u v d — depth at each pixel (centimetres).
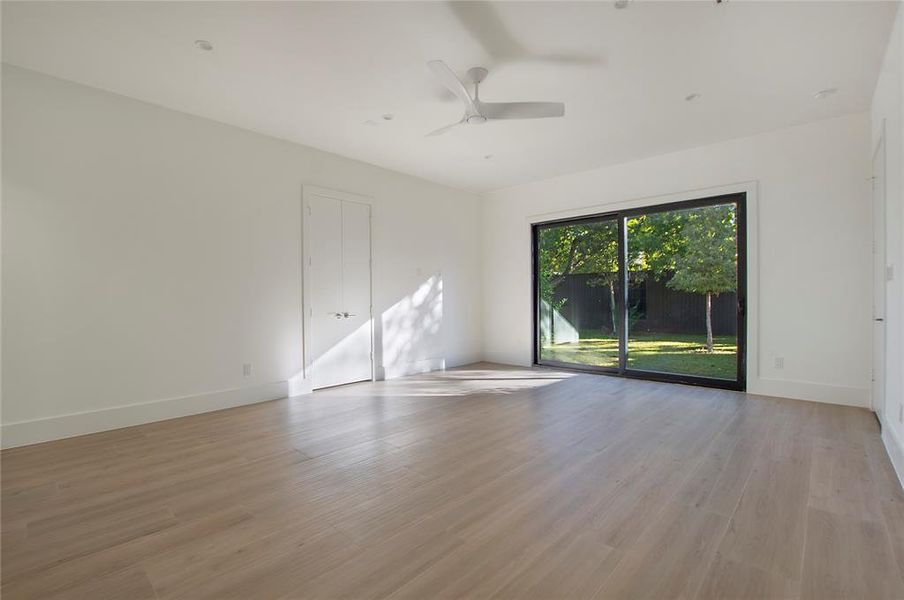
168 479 254
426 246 611
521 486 240
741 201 452
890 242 288
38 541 191
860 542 183
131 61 301
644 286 528
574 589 155
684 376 495
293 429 347
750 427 337
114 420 348
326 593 155
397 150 488
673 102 366
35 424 314
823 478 245
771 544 182
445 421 364
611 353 557
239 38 274
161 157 374
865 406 384
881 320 338
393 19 255
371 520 206
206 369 400
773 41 279
